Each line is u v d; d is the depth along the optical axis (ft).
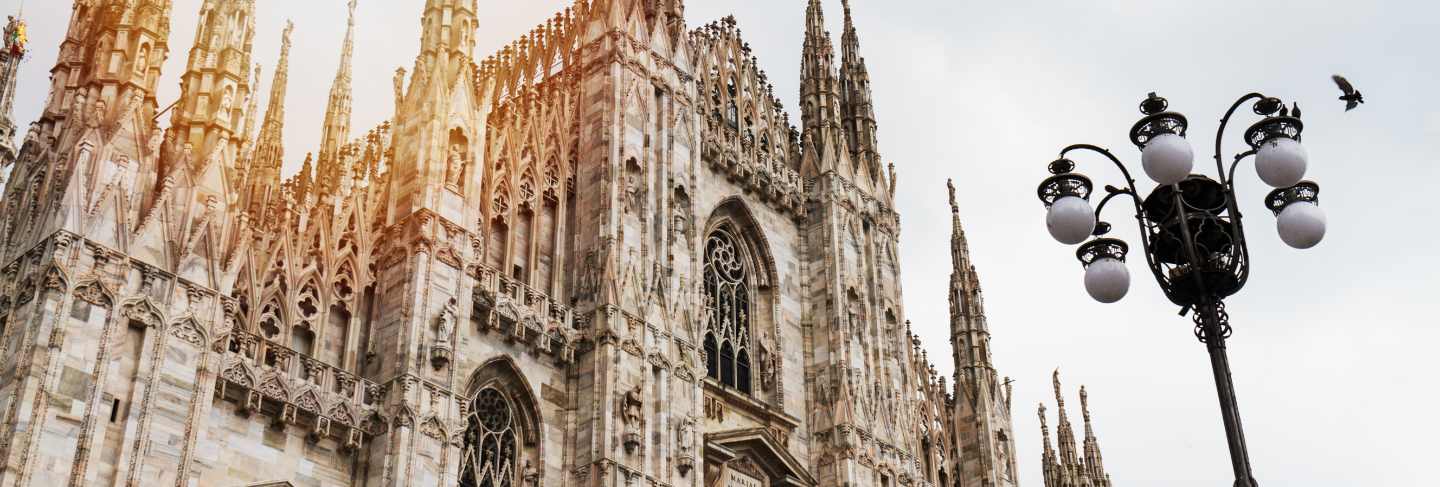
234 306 111.86
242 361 113.70
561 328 143.74
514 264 146.30
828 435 169.99
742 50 193.98
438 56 143.23
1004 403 202.59
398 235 132.46
